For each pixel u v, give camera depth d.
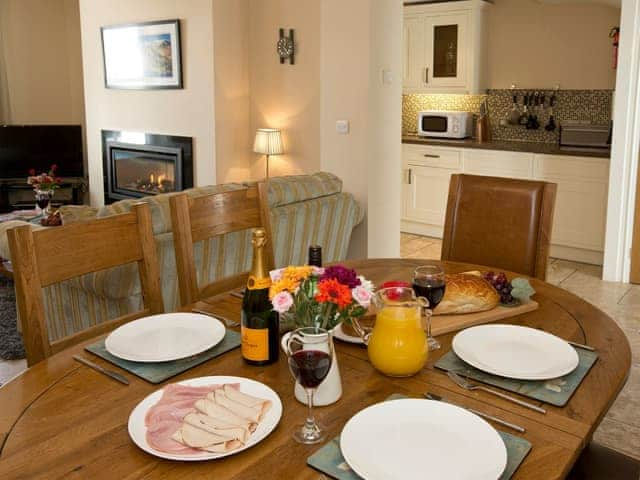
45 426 1.19
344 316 1.32
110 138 6.00
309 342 1.12
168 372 1.41
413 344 1.35
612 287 4.60
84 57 6.09
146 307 1.89
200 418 1.15
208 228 2.13
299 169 4.96
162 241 2.75
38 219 4.89
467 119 6.06
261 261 1.42
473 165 5.67
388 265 2.23
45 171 6.77
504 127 6.02
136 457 1.09
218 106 5.00
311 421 1.16
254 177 5.31
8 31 7.22
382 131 4.45
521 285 1.79
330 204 3.78
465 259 2.46
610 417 2.78
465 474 1.02
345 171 4.45
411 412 1.19
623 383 1.39
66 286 2.94
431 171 5.97
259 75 5.09
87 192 7.19
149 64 5.42
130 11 5.51
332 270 1.31
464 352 1.48
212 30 4.86
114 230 1.79
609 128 5.14
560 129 5.56
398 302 1.36
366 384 1.36
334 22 4.31
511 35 5.84
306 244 3.66
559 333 1.62
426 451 1.08
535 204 2.31
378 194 4.49
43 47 7.51
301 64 4.79
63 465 1.07
